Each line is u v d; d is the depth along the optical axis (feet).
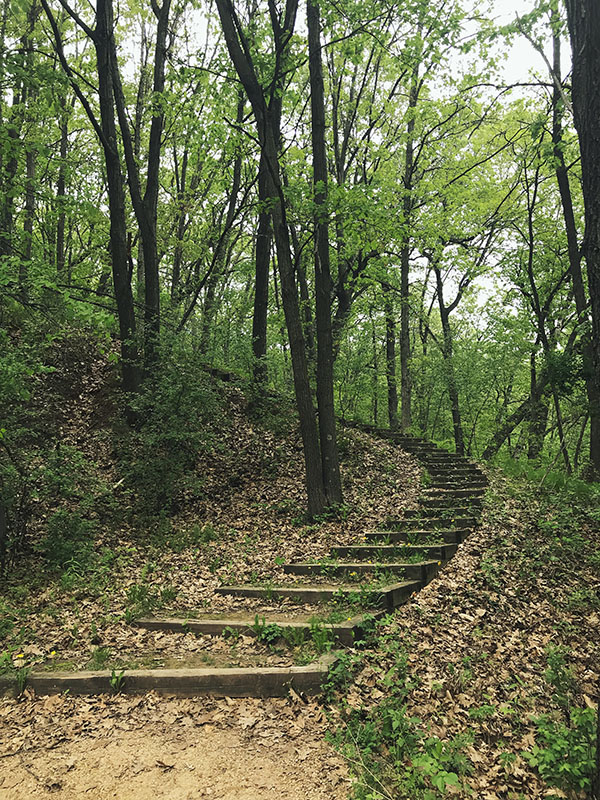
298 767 11.33
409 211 46.37
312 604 19.13
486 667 15.81
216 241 58.34
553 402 55.52
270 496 32.27
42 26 42.75
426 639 16.92
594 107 11.55
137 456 32.76
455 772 11.30
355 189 31.32
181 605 19.60
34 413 26.48
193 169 64.95
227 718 13.03
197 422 31.27
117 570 23.12
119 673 14.24
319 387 30.42
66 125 53.11
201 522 29.53
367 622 16.67
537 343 56.24
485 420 77.36
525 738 12.80
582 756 11.14
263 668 14.29
